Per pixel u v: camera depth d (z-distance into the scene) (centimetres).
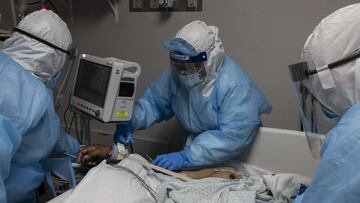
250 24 192
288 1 180
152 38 218
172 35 211
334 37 76
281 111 197
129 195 107
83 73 148
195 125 159
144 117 166
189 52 134
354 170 61
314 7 176
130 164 125
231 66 150
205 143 140
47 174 126
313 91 85
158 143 232
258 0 187
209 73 143
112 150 134
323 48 77
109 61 136
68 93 182
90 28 233
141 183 115
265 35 190
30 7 186
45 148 110
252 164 150
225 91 144
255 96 148
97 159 138
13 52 113
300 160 141
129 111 141
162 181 121
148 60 223
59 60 119
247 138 143
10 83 94
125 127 160
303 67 85
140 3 214
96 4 227
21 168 107
